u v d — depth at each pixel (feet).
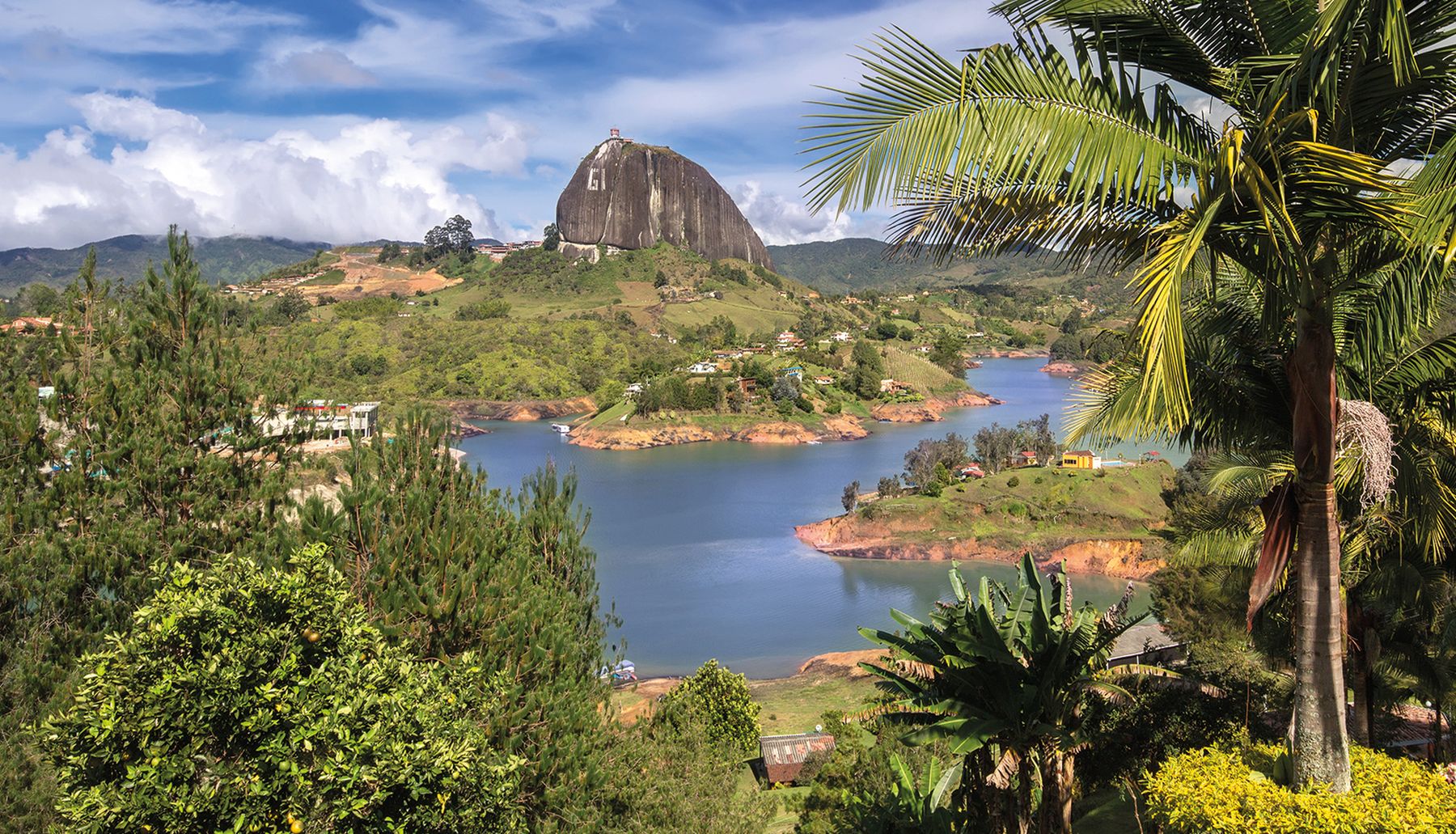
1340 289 22.38
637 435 430.61
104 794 26.50
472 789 32.17
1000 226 22.89
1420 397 33.17
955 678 35.19
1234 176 18.58
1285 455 35.29
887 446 425.28
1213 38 22.47
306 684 28.84
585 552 52.47
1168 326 17.78
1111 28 22.17
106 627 37.06
